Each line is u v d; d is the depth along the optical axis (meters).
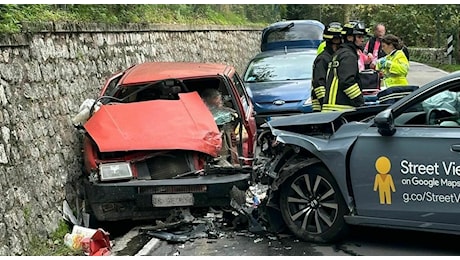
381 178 5.95
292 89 11.72
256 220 7.04
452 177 5.59
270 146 7.14
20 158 6.92
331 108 8.02
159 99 8.33
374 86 10.23
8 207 6.43
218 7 24.09
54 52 8.52
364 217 6.10
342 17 43.78
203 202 7.04
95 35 10.29
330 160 6.22
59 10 9.95
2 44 7.04
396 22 41.97
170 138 7.29
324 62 8.89
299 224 6.55
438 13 36.16
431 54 35.34
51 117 7.97
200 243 6.71
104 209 7.16
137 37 12.52
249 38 26.42
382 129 5.92
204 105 7.91
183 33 16.47
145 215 7.23
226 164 7.45
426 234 6.63
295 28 17.81
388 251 6.15
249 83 12.48
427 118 5.96
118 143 7.23
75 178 8.27
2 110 6.77
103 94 8.42
